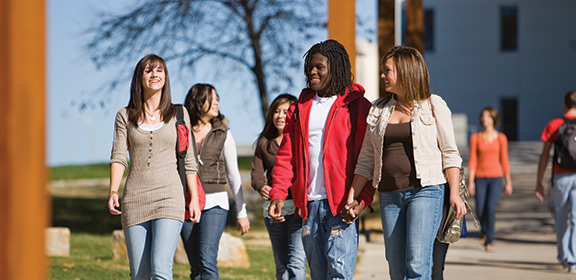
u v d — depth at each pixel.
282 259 13.77
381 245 25.58
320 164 10.88
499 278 18.25
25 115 5.05
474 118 93.62
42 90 5.14
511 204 38.97
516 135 93.25
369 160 10.79
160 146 11.18
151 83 11.18
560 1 92.00
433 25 94.25
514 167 59.47
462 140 89.00
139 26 36.16
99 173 68.19
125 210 11.05
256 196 47.44
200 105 13.08
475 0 93.19
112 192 11.10
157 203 10.98
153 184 11.03
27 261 5.10
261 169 14.10
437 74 94.31
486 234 23.84
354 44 16.02
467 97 93.75
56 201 46.97
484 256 22.61
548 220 32.69
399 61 10.61
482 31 93.25
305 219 10.99
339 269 10.67
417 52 10.77
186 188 11.72
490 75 93.31
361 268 20.17
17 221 5.05
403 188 10.61
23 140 5.05
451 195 10.61
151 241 11.10
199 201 12.28
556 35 92.25
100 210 43.25
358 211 10.63
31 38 5.07
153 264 10.79
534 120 92.88
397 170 10.61
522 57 92.75
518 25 93.00
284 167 11.28
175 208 11.05
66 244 22.27
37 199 5.14
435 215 10.62
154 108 11.38
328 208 10.84
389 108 10.77
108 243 26.38
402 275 10.95
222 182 13.06
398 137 10.59
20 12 5.00
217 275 12.95
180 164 11.46
